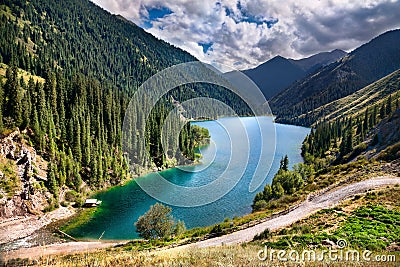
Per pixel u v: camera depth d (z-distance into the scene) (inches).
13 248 1539.1
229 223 1405.0
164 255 683.4
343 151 3457.2
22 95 2743.6
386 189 1489.9
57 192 2204.7
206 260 577.6
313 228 1062.4
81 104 3093.0
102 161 2728.8
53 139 2632.9
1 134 2167.8
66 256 1096.2
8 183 2005.4
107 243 1632.6
